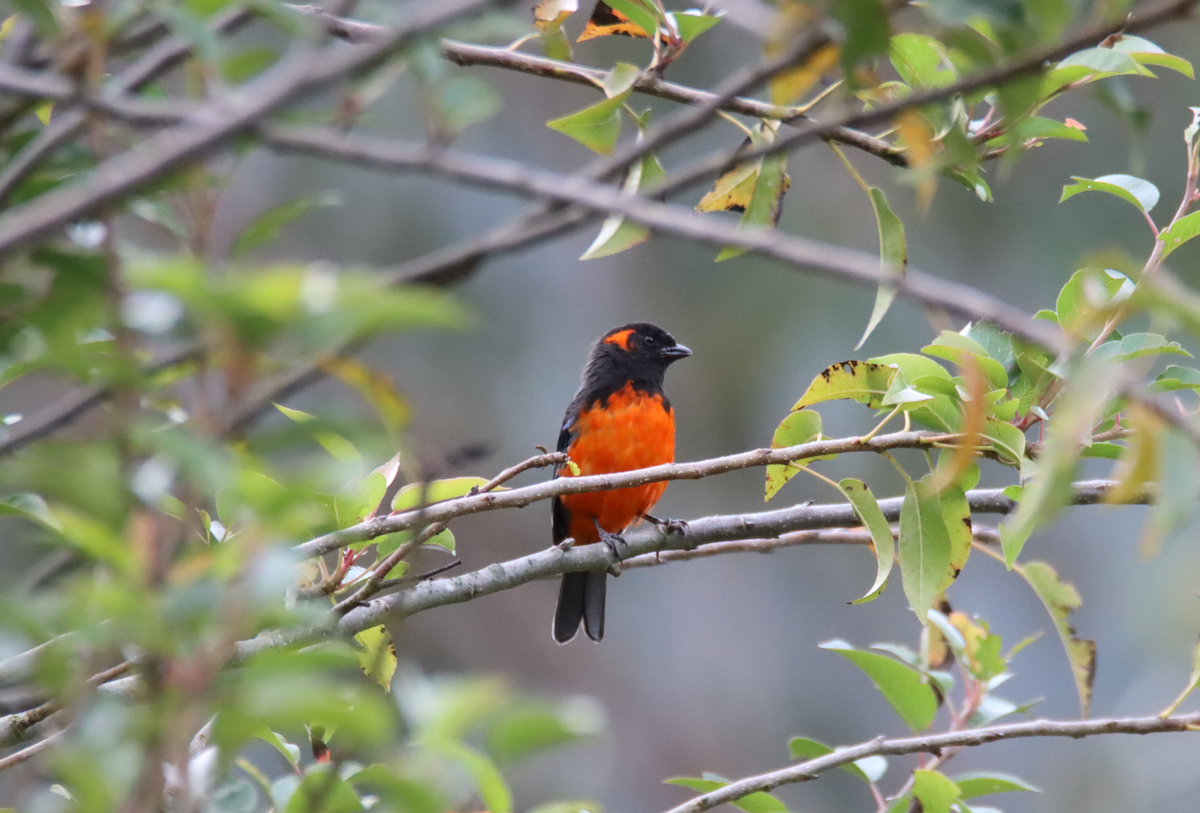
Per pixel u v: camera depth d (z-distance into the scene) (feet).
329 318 9.62
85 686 12.37
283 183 90.58
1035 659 87.10
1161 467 10.62
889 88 21.88
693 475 24.66
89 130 13.32
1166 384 24.25
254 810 17.93
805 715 89.71
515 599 90.99
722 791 24.71
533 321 93.86
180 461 10.42
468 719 11.80
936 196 88.53
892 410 25.77
